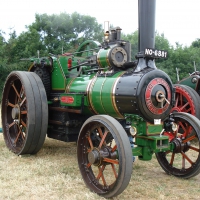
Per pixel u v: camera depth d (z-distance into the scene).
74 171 4.29
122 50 4.27
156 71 3.68
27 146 4.89
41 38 27.97
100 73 4.45
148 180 4.07
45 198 3.28
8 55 23.56
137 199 3.34
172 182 4.02
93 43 5.76
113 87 3.91
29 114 4.74
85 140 3.75
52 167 4.45
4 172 4.12
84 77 4.84
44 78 5.34
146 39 3.83
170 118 3.99
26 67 22.55
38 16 28.25
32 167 4.39
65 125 4.94
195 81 7.00
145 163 4.93
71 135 5.04
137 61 3.91
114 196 3.26
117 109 3.89
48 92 5.39
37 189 3.51
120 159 3.09
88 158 3.54
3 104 5.74
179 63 26.62
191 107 6.31
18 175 3.98
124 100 3.71
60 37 28.27
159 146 3.70
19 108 5.24
